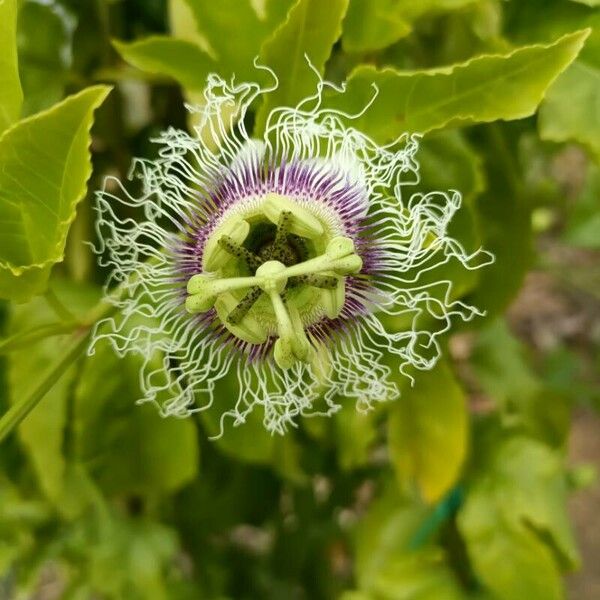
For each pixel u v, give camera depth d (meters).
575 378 0.40
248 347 0.13
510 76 0.13
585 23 0.15
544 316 0.53
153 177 0.12
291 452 0.20
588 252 0.50
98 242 0.19
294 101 0.13
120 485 0.18
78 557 0.22
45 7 0.17
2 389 0.19
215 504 0.24
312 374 0.13
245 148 0.12
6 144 0.11
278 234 0.12
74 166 0.11
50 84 0.17
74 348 0.13
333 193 0.12
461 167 0.15
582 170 0.46
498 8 0.16
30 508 0.22
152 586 0.22
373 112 0.13
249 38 0.14
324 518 0.27
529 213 0.17
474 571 0.20
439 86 0.13
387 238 0.13
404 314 0.14
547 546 0.19
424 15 0.15
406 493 0.21
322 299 0.12
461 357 0.22
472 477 0.20
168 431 0.17
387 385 0.14
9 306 0.19
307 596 0.28
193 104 0.14
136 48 0.15
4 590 0.27
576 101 0.15
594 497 0.45
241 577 0.28
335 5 0.13
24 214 0.12
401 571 0.20
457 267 0.15
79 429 0.17
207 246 0.12
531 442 0.20
